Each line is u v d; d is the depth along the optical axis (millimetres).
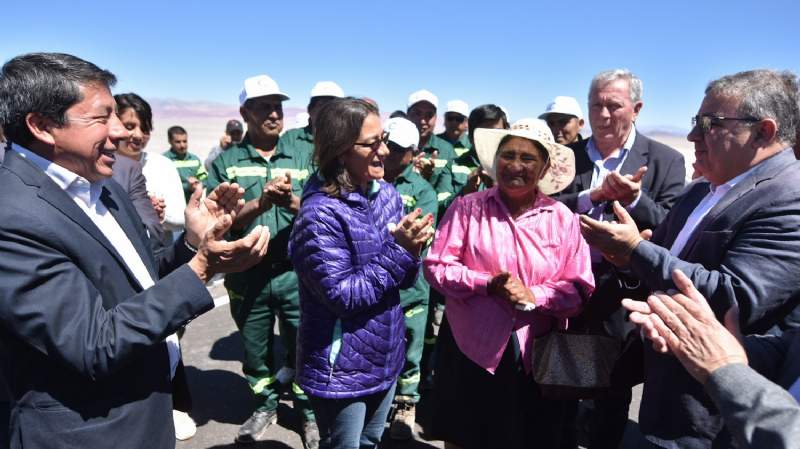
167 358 1613
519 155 2262
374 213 2273
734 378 1163
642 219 2662
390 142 3439
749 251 1536
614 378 2422
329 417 2170
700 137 1746
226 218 1429
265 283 3150
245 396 3793
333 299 1985
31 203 1303
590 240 1802
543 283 2289
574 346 2139
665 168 3027
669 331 1280
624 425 2736
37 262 1264
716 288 1522
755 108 1600
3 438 1947
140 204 2725
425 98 5219
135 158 3445
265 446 3168
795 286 1487
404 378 3375
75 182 1465
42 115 1349
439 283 2367
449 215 2518
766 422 1085
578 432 3312
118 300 1446
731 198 1652
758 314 1496
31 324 1244
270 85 3406
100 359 1278
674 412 1682
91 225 1415
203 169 6973
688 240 1807
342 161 2105
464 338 2307
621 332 2639
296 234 2084
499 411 2273
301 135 3637
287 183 2816
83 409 1383
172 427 1617
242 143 3551
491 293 2197
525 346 2254
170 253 1878
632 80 2998
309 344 2135
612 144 3068
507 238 2344
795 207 1502
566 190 3174
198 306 1405
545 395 2188
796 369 1309
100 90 1426
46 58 1374
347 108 2055
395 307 2221
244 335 3225
